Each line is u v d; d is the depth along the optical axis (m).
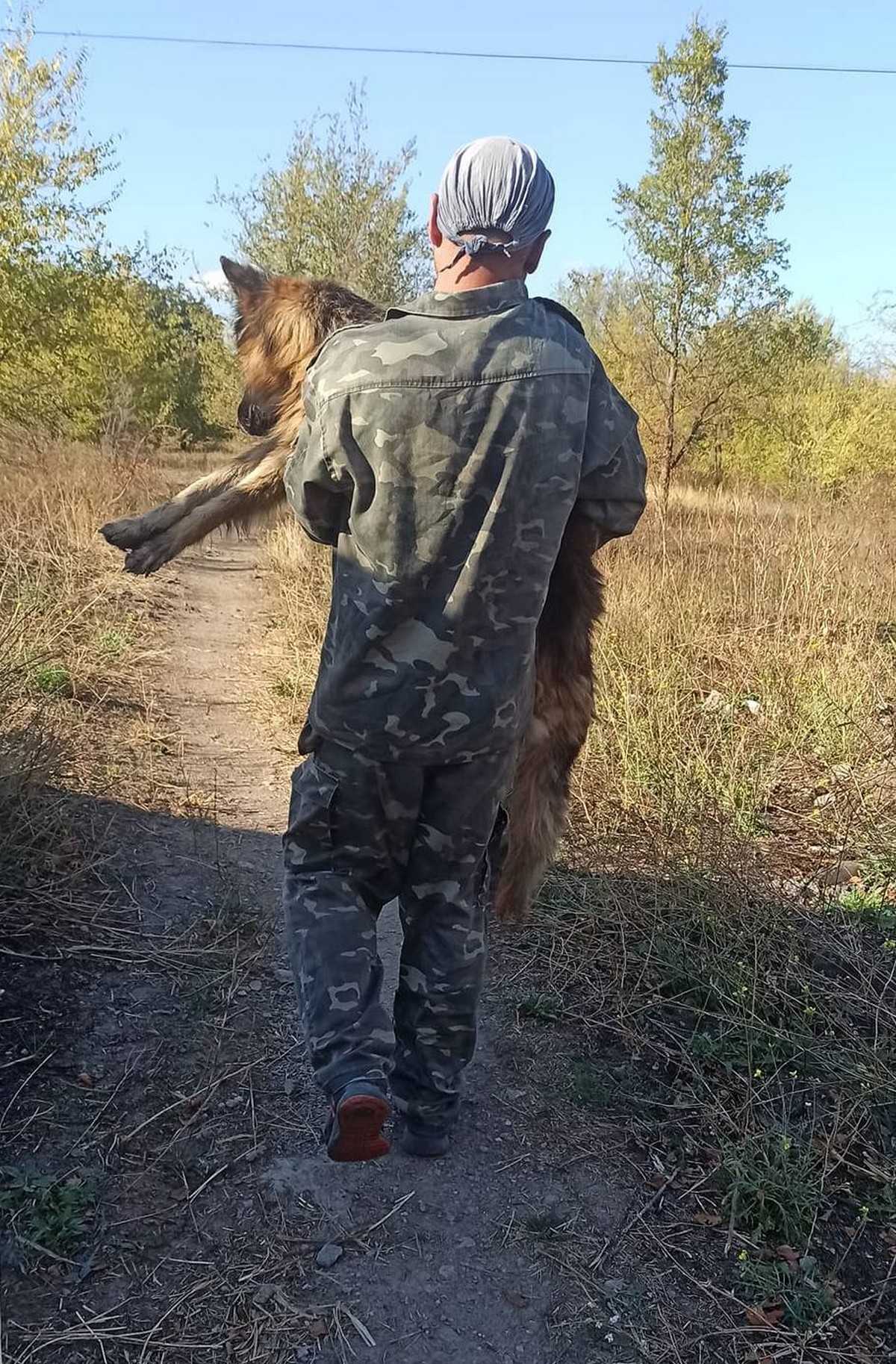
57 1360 1.79
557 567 2.18
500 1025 2.89
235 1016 2.80
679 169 16.03
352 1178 2.28
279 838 4.04
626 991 3.06
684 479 19.20
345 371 1.84
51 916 3.11
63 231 16.91
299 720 5.55
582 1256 2.13
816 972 3.21
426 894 2.12
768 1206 2.29
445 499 1.82
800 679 5.88
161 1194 2.19
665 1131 2.52
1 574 7.04
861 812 4.44
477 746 1.97
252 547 13.11
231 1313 1.92
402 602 1.87
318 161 20.17
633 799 4.20
